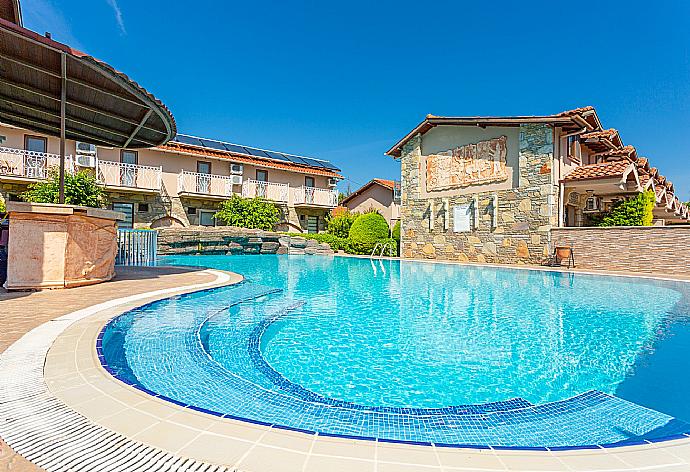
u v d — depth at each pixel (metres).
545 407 3.05
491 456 1.84
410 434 2.54
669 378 3.73
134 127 9.14
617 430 2.69
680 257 10.96
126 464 1.72
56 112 8.47
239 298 7.07
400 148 20.03
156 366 3.66
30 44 5.95
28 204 6.45
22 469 1.68
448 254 17.25
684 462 1.82
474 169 16.28
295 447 1.89
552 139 13.77
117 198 19.64
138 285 7.61
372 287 9.40
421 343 4.83
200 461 1.75
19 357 3.15
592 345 4.76
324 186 27.75
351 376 3.77
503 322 5.92
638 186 13.98
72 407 2.28
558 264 13.25
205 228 18.66
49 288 6.75
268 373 3.78
